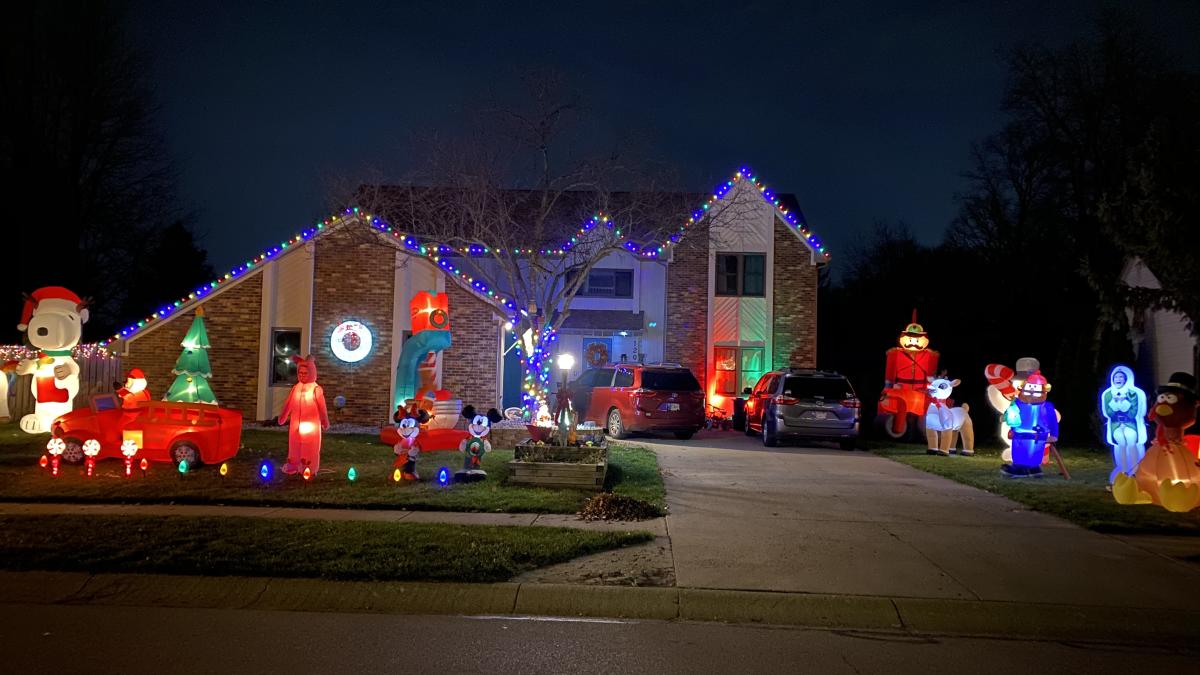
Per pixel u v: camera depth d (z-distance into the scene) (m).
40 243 31.83
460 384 21.53
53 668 5.82
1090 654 6.59
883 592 7.67
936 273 40.84
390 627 6.85
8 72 31.55
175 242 39.00
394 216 21.39
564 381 17.78
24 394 21.09
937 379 18.56
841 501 12.11
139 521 9.54
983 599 7.54
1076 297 31.66
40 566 7.87
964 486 13.83
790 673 6.00
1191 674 6.19
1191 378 11.55
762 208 26.39
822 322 45.97
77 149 33.00
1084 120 33.00
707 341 26.22
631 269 26.81
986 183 37.66
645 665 6.09
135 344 21.20
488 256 22.89
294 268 21.52
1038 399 14.65
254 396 21.25
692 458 16.92
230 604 7.40
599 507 10.68
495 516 10.49
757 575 8.11
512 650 6.34
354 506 10.80
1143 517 10.88
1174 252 14.43
